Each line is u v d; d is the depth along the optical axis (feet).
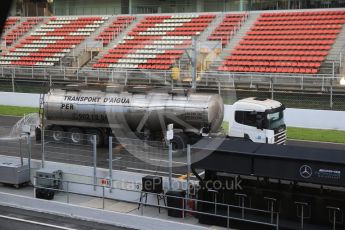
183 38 141.59
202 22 146.72
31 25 168.96
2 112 105.81
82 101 75.15
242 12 144.25
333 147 72.64
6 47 158.81
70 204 51.13
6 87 126.00
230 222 44.96
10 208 53.67
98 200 53.78
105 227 47.75
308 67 113.19
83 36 156.97
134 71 119.55
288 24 133.59
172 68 121.70
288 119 88.89
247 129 69.00
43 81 127.03
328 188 44.65
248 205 46.09
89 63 141.79
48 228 47.19
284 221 44.09
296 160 40.88
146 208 50.67
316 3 136.98
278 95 102.37
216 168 44.50
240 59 123.34
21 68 131.95
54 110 77.15
